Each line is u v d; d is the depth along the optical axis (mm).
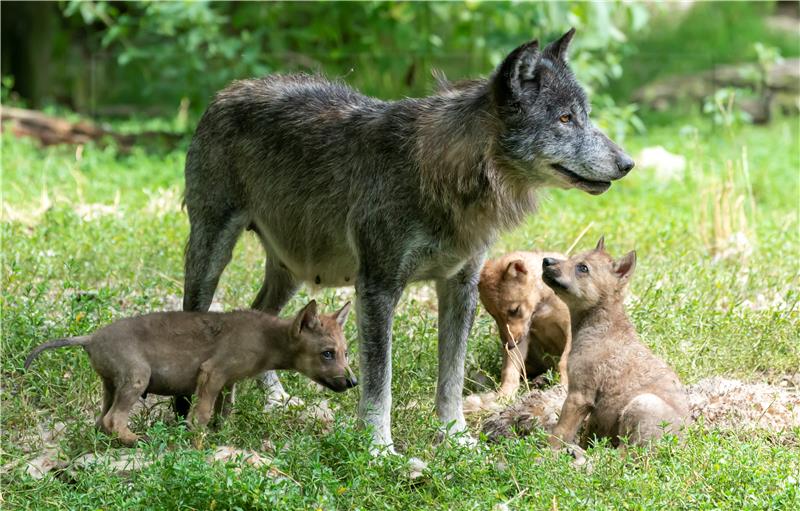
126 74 32688
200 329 9711
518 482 8844
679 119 29688
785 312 12844
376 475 8711
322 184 10547
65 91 32312
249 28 27781
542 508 8227
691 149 23766
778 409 10398
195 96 26828
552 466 8836
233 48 25219
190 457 8609
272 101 11094
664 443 8992
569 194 20891
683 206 19953
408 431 10438
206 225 11453
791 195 21297
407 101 10289
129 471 8984
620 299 9969
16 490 8820
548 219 17828
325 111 10805
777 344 12344
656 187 21484
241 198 11305
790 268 15352
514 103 9688
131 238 15758
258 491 8117
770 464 9047
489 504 8328
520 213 10203
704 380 11047
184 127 27266
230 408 10164
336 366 9781
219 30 28109
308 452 9086
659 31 36156
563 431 9766
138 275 14289
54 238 15703
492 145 9820
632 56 33594
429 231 9898
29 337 11422
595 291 9883
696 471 8773
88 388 10695
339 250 10695
